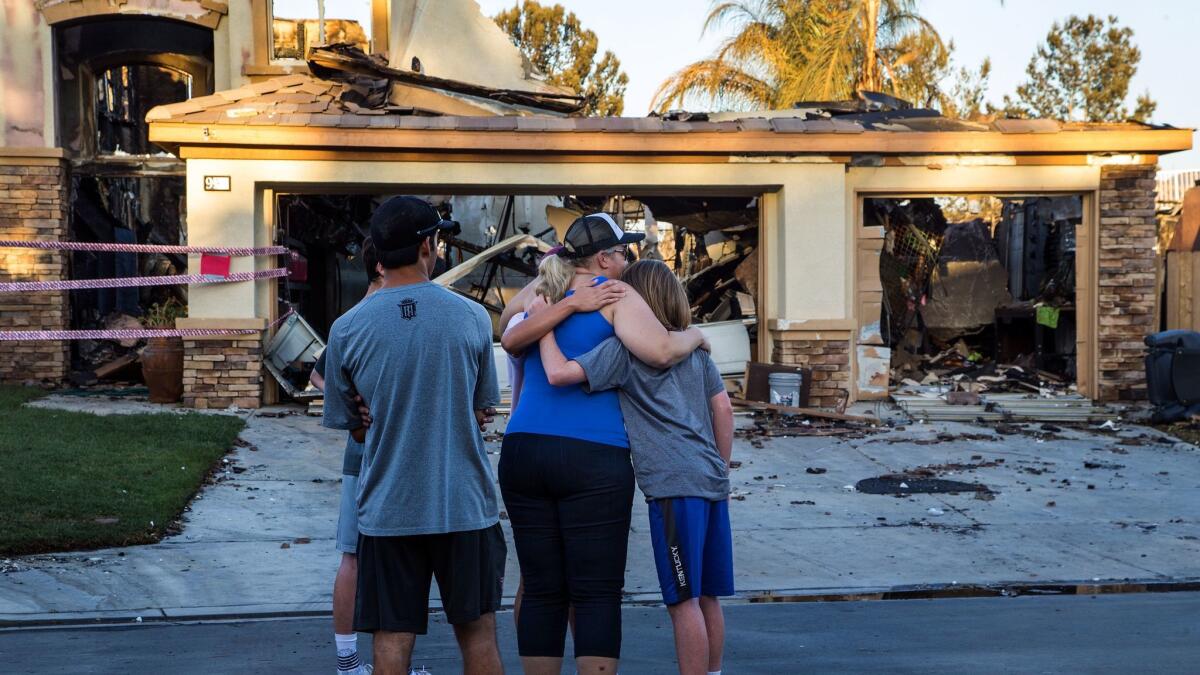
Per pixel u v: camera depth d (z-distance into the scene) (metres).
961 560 7.82
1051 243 18.72
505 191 14.55
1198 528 8.77
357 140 13.68
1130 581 7.30
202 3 16.31
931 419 14.08
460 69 18.86
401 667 3.98
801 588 7.11
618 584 4.35
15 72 15.81
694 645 4.39
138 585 7.02
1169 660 5.37
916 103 24.98
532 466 4.36
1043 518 9.12
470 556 4.05
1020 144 14.59
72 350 16.77
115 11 15.98
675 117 15.30
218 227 13.85
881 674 5.14
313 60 14.77
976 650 5.57
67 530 7.87
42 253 15.72
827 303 14.57
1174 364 13.48
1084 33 36.41
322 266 18.81
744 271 16.19
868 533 8.62
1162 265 16.84
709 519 4.59
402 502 3.93
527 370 4.57
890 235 17.80
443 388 3.98
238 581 7.16
